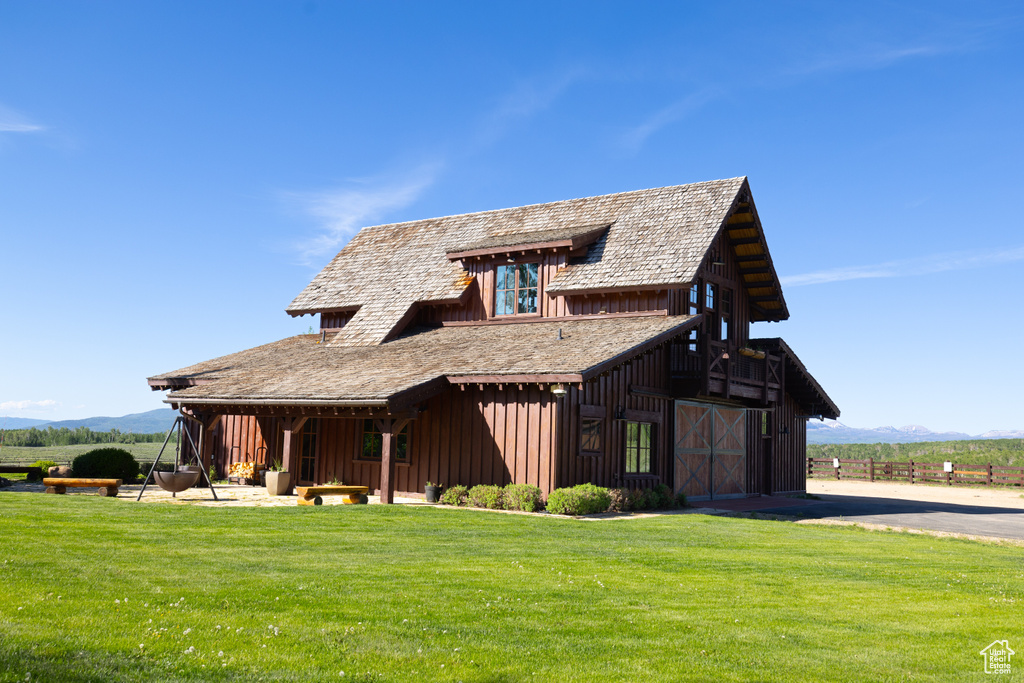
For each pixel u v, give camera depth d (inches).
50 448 1524.4
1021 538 598.5
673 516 677.3
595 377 652.1
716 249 933.8
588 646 251.4
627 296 860.0
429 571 362.9
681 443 873.5
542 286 925.8
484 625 270.8
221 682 205.5
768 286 1002.1
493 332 904.9
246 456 955.3
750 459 1011.9
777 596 336.5
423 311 1015.6
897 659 246.8
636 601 317.1
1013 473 1412.4
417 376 722.2
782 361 991.0
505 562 396.8
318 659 226.7
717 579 370.9
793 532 581.0
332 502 689.6
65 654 214.7
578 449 709.3
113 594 286.0
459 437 738.8
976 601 333.7
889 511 821.2
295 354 973.2
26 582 294.2
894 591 352.8
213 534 447.8
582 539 493.7
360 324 1000.2
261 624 258.4
